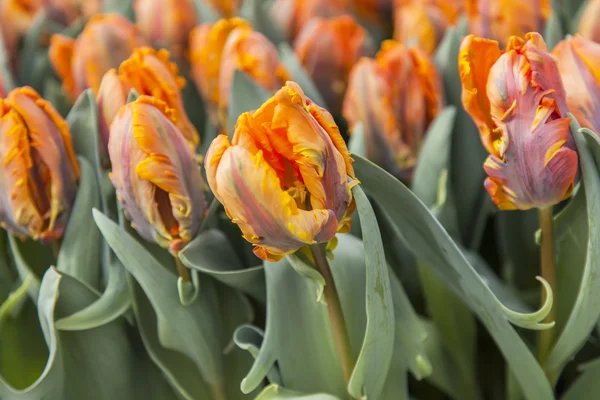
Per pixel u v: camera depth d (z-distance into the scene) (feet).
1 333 1.92
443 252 1.74
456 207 2.07
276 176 1.52
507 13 2.05
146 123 1.66
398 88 2.01
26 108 1.77
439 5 2.50
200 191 1.73
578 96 1.69
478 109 1.67
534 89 1.62
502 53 1.66
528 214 2.04
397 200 1.74
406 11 2.36
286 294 1.79
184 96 2.36
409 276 2.04
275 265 1.79
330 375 1.81
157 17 2.36
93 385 1.87
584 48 1.70
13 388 1.85
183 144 1.70
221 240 1.86
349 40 2.31
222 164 1.52
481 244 2.21
